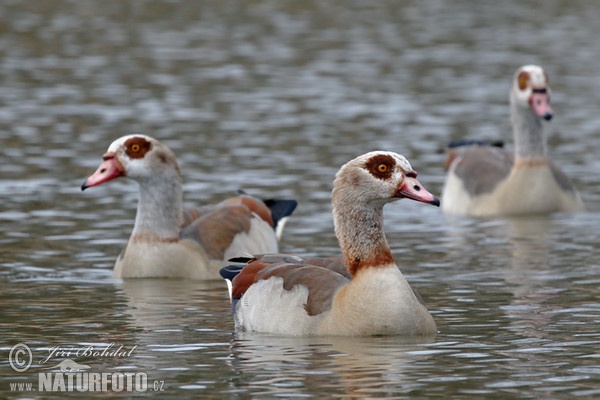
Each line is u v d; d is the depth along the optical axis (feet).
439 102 101.81
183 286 52.29
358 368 37.73
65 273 53.67
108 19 145.59
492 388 35.68
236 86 107.65
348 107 98.99
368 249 41.78
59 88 105.50
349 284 41.96
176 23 143.54
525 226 66.39
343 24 144.87
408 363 38.29
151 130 88.89
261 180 73.92
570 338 41.63
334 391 35.37
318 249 58.39
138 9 153.99
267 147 83.71
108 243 59.41
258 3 160.45
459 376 36.88
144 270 53.78
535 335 42.06
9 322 44.55
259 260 45.34
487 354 39.45
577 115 96.58
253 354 39.50
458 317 45.01
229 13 151.74
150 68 115.85
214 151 82.23
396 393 35.19
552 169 71.92
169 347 40.70
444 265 55.31
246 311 43.62
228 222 55.88
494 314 45.50
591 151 84.53
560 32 140.36
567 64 120.16
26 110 95.81
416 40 134.31
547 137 88.99
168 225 54.49
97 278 53.06
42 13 148.66
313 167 77.71
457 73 115.44
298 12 153.48
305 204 68.49
